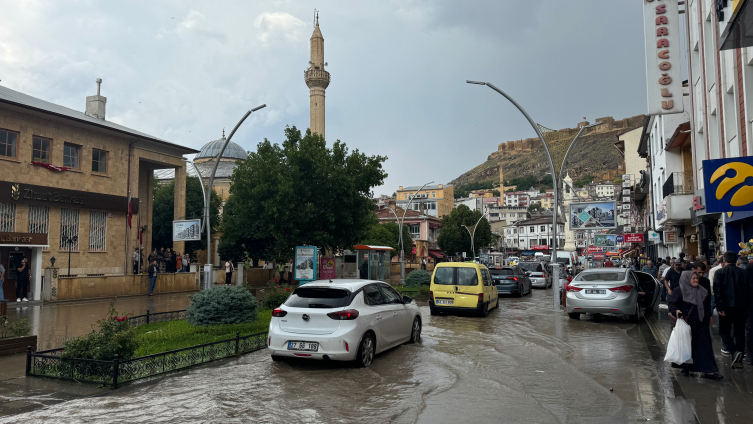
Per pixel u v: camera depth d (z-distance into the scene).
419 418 5.69
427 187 119.69
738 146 13.42
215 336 11.16
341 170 26.00
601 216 29.22
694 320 7.46
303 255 23.61
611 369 8.19
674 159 26.41
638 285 15.09
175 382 7.37
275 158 26.25
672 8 15.22
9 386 7.10
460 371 8.12
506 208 152.38
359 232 27.73
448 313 16.73
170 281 27.47
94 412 5.93
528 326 13.53
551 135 22.48
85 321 15.25
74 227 27.80
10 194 24.23
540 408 6.05
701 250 19.02
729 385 6.93
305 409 6.06
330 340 8.12
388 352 9.71
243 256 38.62
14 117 24.92
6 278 22.33
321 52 68.94
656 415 5.70
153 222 42.75
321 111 68.56
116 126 32.44
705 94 16.83
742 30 7.61
